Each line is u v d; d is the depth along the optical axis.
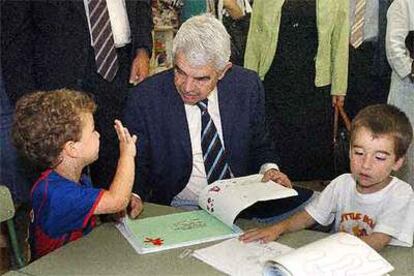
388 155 1.17
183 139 1.55
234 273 1.03
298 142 2.77
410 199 1.19
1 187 1.36
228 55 1.42
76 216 1.20
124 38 2.15
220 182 1.42
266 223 1.30
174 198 1.65
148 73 2.22
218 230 1.23
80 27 1.91
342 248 0.97
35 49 1.88
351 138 1.22
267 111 2.68
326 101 2.71
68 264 1.07
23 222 1.97
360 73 2.67
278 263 0.91
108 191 1.22
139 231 1.23
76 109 1.24
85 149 1.25
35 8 1.84
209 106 1.57
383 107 1.21
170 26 2.53
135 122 1.57
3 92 1.97
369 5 2.54
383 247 1.14
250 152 1.71
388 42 2.40
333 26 2.54
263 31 2.52
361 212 1.26
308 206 1.33
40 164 1.32
